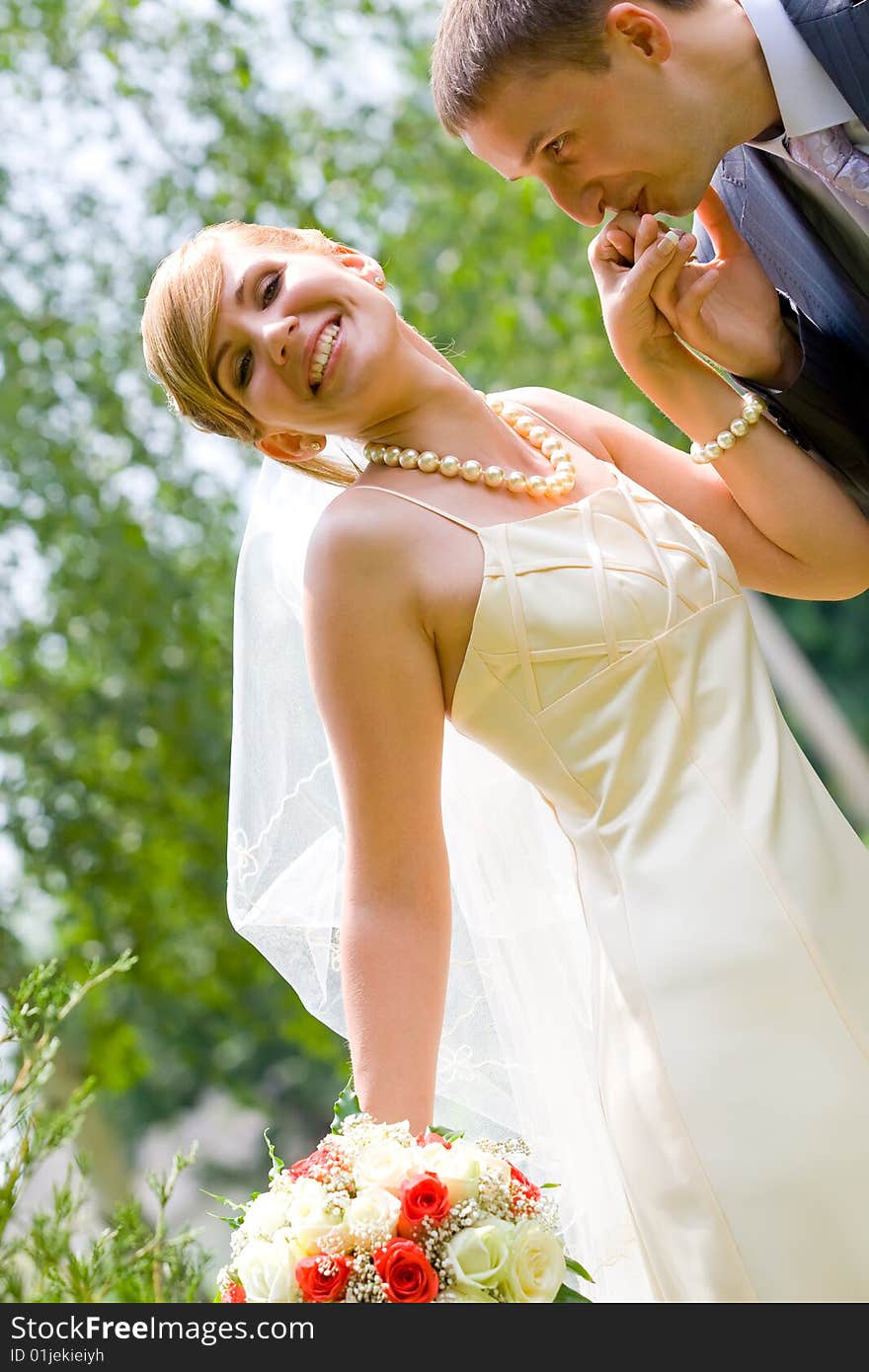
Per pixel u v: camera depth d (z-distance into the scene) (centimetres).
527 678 200
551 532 205
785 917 188
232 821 228
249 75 721
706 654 203
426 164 759
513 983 218
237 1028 820
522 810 222
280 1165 187
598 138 212
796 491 228
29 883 737
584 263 748
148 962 745
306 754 231
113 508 725
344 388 209
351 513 208
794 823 195
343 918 200
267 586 237
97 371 721
